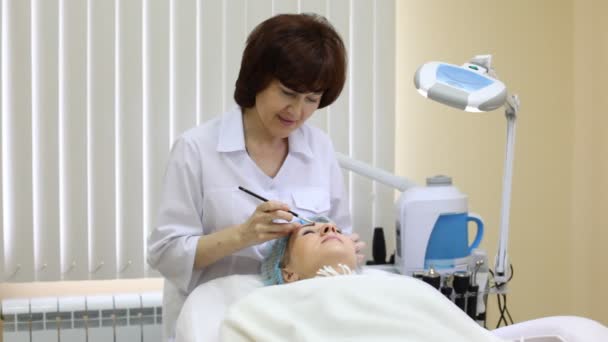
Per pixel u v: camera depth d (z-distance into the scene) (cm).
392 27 237
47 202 223
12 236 222
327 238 148
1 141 219
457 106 162
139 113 225
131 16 223
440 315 125
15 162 220
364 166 197
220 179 159
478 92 162
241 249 152
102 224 227
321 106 160
